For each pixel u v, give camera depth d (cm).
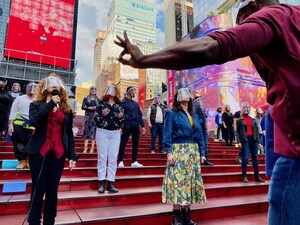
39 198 237
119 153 529
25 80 1611
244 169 536
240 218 357
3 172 399
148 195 382
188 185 285
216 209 358
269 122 116
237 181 546
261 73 98
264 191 493
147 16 15988
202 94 1998
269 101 93
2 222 273
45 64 1719
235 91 1828
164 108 771
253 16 82
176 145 304
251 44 75
